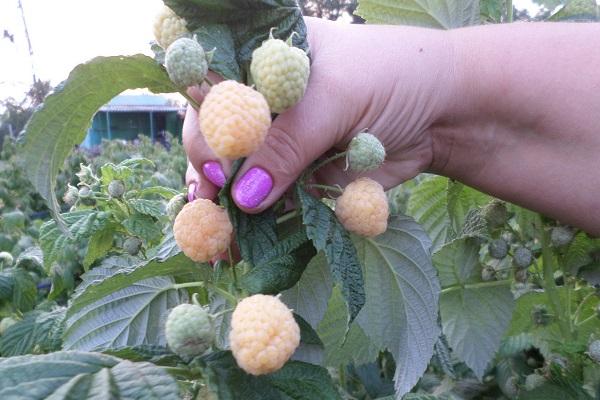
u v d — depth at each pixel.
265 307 0.15
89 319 0.24
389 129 0.24
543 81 0.25
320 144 0.21
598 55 0.24
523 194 0.28
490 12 0.34
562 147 0.26
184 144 0.21
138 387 0.15
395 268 0.23
